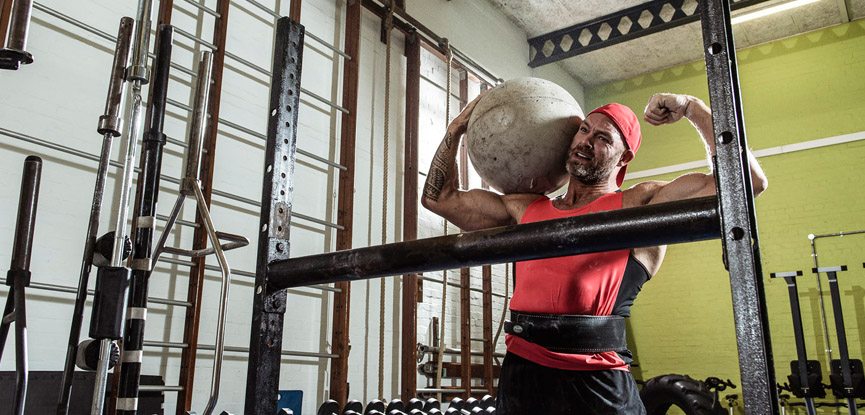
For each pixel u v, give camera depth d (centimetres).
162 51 147
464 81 607
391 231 493
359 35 477
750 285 69
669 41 741
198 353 345
